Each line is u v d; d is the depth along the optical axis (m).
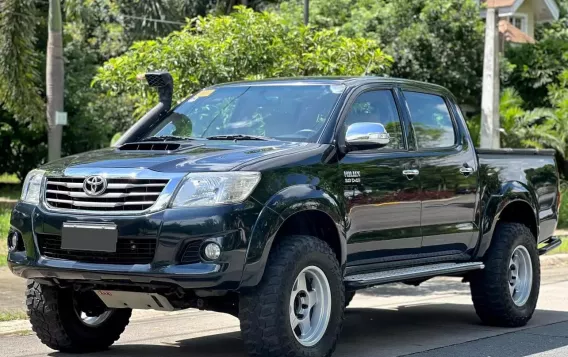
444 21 26.25
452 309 9.64
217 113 7.27
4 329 7.89
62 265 5.94
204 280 5.59
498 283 8.12
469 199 7.86
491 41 18.38
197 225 5.63
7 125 27.98
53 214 6.02
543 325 8.53
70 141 30.12
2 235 15.25
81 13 31.62
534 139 25.11
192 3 32.91
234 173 5.77
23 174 31.05
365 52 12.12
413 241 7.23
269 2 31.89
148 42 11.84
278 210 5.84
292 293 6.01
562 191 23.12
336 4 27.12
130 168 5.88
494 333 8.09
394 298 10.53
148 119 7.52
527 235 8.46
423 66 26.44
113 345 7.38
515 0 32.38
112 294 6.09
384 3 27.28
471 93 27.64
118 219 5.75
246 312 5.83
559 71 29.05
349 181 6.54
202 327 8.36
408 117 7.50
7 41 18.55
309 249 6.04
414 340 7.73
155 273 5.62
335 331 6.25
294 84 7.26
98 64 33.97
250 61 11.70
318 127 6.68
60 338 6.79
